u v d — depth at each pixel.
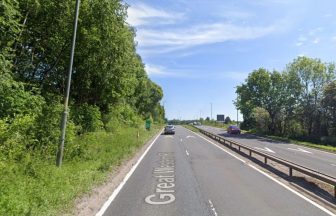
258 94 73.56
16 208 7.86
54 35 20.75
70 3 19.56
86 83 26.75
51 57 22.41
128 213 9.12
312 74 62.94
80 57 23.17
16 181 9.63
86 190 11.06
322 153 30.81
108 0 21.19
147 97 79.00
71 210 9.01
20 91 15.84
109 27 22.09
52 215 8.23
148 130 61.12
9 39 15.94
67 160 15.89
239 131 65.38
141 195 11.31
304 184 13.75
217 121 154.12
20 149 12.53
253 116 79.62
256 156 24.19
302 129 66.00
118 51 23.77
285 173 16.45
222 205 10.05
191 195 11.37
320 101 58.88
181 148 30.34
